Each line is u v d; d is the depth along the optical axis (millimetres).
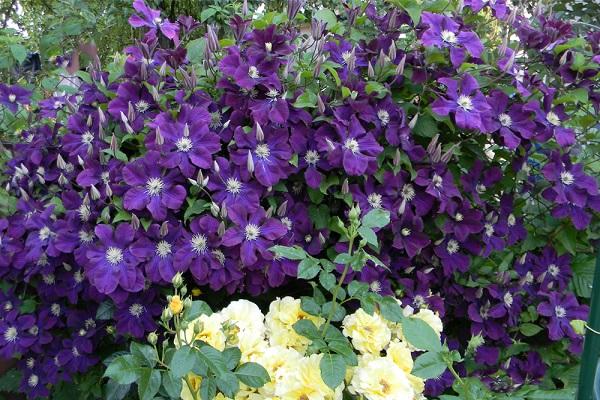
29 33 2922
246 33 1464
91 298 1372
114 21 2613
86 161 1368
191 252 1264
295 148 1343
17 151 1616
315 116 1373
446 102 1343
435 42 1362
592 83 1455
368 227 1076
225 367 968
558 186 1437
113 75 1509
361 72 1469
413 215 1383
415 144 1482
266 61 1336
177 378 991
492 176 1486
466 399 1021
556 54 1449
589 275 1563
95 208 1338
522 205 1563
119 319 1309
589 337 955
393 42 1372
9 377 1638
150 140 1298
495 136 1438
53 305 1465
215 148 1299
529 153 1484
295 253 1095
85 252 1309
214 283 1270
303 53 1442
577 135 1615
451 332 1541
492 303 1494
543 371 1495
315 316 1155
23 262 1417
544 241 1568
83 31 2506
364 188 1379
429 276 1462
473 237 1456
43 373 1492
